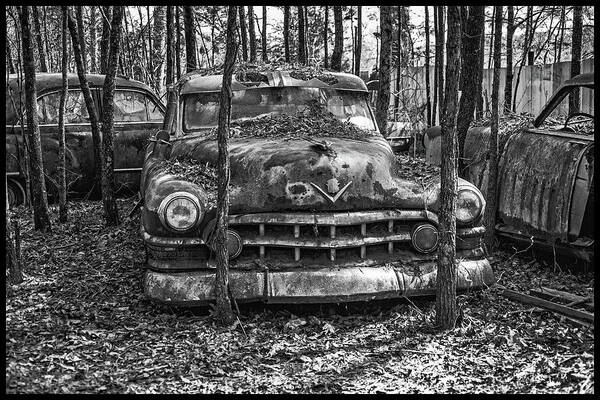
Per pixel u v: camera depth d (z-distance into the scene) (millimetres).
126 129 10922
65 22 9039
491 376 4422
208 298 5297
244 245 5371
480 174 7449
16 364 4418
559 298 5719
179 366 4559
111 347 4867
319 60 19125
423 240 5520
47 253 7535
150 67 17297
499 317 5457
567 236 6195
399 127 12328
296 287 5297
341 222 5367
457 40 4965
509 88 11469
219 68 7320
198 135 6508
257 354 4793
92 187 10805
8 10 10180
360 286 5332
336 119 6676
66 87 9086
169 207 5289
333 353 4824
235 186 5477
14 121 10172
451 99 5020
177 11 14375
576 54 10469
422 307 5645
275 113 6633
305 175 5422
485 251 6562
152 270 5484
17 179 10180
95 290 6258
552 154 6406
